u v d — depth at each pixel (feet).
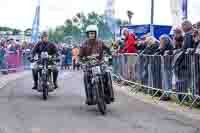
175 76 34.22
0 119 26.84
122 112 30.19
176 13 47.55
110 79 29.53
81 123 25.81
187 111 30.53
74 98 37.73
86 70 29.48
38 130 23.57
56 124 25.38
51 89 37.40
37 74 37.60
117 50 56.18
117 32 73.26
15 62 76.23
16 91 42.91
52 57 37.58
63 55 92.07
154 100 36.58
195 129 24.27
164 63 36.29
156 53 38.19
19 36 108.99
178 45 35.60
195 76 31.65
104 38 80.64
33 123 25.61
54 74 38.04
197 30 32.86
